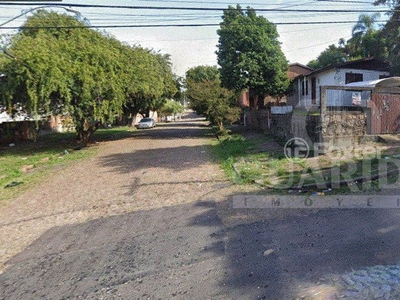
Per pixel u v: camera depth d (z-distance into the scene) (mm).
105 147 14758
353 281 2510
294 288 2492
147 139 17844
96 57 12602
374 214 4016
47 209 5520
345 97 9250
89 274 3029
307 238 3441
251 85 19203
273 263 2941
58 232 4332
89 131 15750
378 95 9008
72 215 5090
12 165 10250
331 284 2496
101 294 2652
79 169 9438
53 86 11203
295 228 3766
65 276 3027
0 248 3887
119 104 13805
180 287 2672
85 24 13438
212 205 5016
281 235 3588
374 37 26625
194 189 6145
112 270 3078
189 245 3531
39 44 11641
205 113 16484
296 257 3018
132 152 12570
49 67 11125
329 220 3938
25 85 11406
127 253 3451
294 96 22828
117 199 5852
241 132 17812
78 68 11797
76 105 12695
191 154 11133
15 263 3416
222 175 7227
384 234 3381
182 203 5281
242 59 18531
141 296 2578
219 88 16328
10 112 12664
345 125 8633
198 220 4359
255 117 18703
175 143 15164
